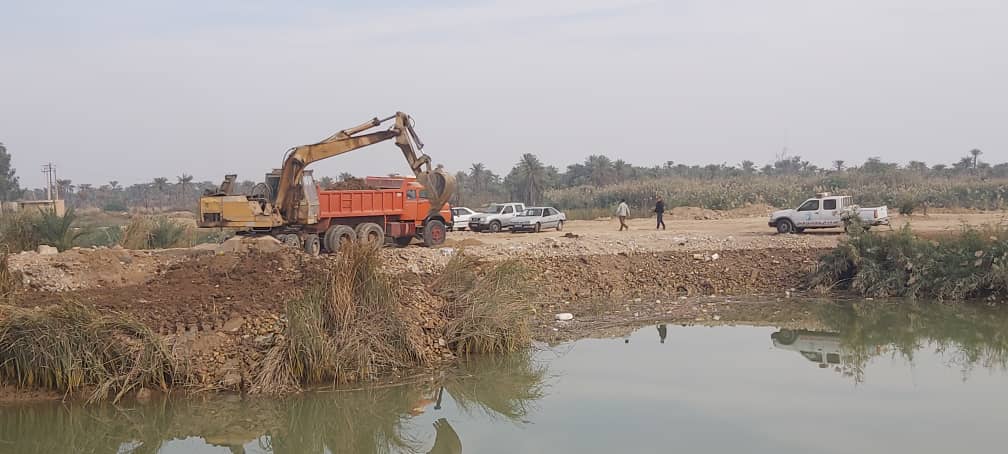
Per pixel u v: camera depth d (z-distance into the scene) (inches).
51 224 849.5
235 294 518.0
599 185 3779.5
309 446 384.5
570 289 802.8
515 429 383.6
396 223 941.8
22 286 538.3
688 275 857.5
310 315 461.7
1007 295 745.6
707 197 2250.2
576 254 893.8
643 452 339.0
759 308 740.7
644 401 426.9
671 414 399.9
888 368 506.6
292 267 598.2
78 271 573.0
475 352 528.7
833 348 572.4
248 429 403.2
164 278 582.2
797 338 609.9
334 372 452.8
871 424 378.3
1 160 3531.0
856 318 690.8
